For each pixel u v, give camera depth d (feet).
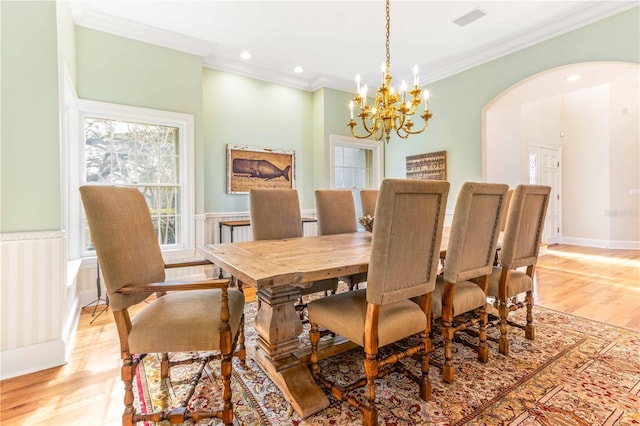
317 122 16.07
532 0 9.54
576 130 22.04
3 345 6.03
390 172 17.65
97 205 4.26
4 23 6.23
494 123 18.20
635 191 19.90
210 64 13.16
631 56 9.47
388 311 4.89
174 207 11.88
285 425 4.62
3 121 6.19
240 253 6.04
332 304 5.24
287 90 15.48
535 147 20.31
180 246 11.90
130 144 11.02
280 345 5.62
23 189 6.36
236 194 13.93
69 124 9.71
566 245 21.79
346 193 10.23
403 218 4.44
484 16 10.34
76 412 4.96
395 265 4.50
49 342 6.40
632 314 9.05
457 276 5.57
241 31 11.12
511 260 6.59
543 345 7.09
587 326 8.16
